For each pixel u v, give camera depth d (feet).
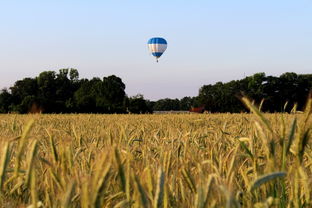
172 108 556.10
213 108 299.58
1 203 10.61
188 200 10.48
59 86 475.31
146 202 7.31
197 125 46.55
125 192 7.86
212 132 25.80
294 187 9.16
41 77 469.16
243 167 13.01
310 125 8.80
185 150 14.29
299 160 8.95
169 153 11.99
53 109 235.61
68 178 10.52
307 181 8.95
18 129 31.42
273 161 9.00
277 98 332.19
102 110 261.03
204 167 12.53
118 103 305.53
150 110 266.36
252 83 343.67
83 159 14.69
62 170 10.95
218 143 18.99
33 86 467.11
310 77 343.87
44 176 12.55
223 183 9.40
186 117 80.18
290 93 337.31
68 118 83.15
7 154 8.36
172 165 12.76
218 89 362.94
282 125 9.15
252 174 11.27
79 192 9.42
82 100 256.73
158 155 16.88
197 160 13.51
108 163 6.89
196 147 19.07
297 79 344.90
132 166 12.59
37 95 462.19
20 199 11.68
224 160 11.81
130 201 8.23
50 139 11.19
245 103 9.18
